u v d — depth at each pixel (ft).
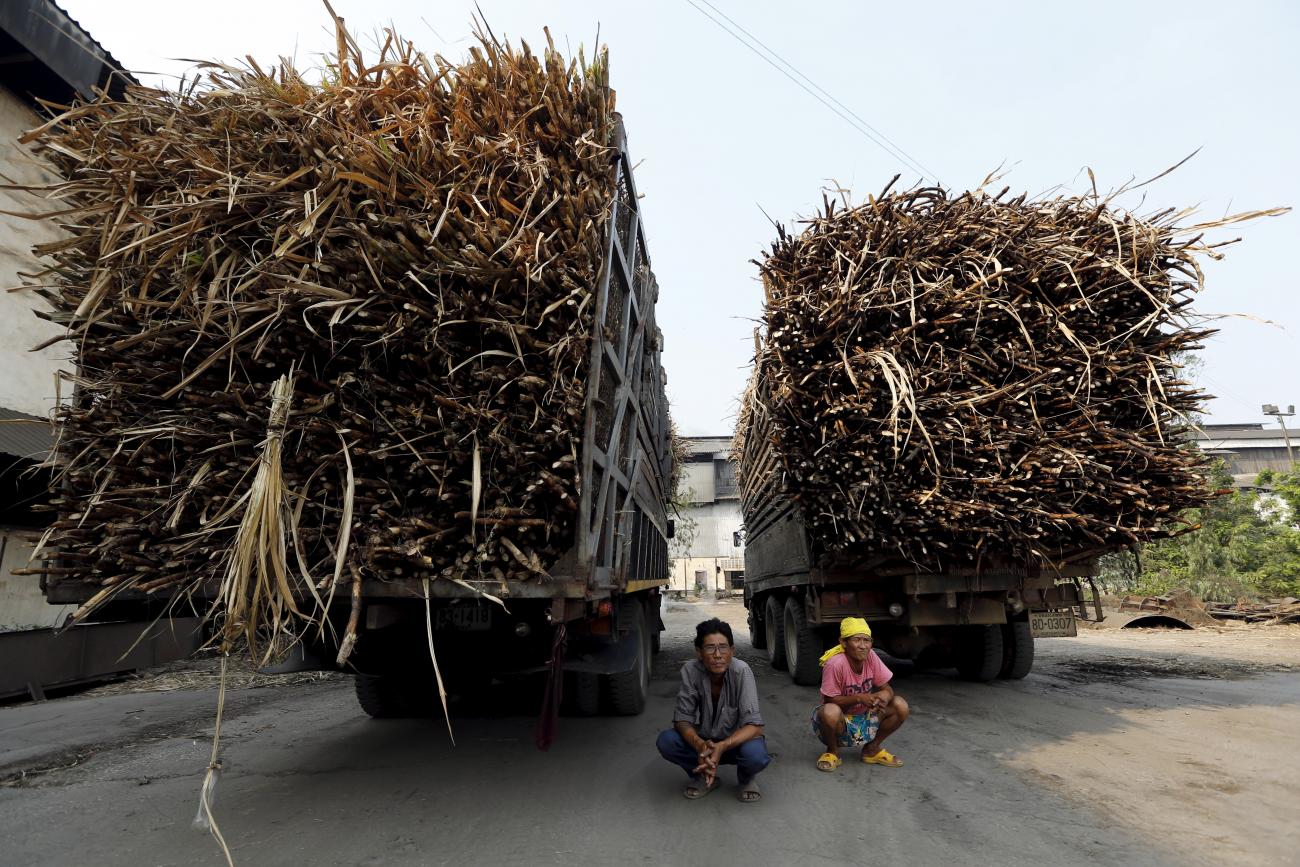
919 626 21.58
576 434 11.25
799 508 20.08
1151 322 18.07
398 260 10.62
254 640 9.92
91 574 11.94
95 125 12.66
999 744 15.03
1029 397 17.53
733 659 12.02
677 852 9.62
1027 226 18.37
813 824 10.55
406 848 9.95
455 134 11.65
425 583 10.56
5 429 23.38
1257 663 27.50
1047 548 18.49
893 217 18.74
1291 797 11.25
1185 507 18.69
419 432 11.14
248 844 10.22
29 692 24.45
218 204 10.92
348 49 12.12
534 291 11.19
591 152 12.64
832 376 18.08
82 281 12.31
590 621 14.38
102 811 11.84
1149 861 8.95
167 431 11.07
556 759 14.60
